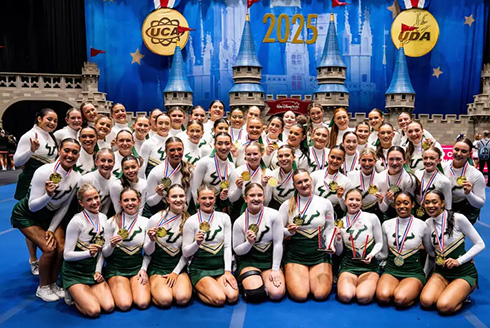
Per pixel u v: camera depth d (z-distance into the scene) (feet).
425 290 19.25
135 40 79.10
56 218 20.52
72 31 81.56
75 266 19.24
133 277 20.26
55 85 80.07
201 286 19.89
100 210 21.50
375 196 22.75
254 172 22.81
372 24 77.97
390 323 17.84
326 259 21.40
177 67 76.64
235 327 17.52
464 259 19.15
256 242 20.81
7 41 87.35
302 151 25.00
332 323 17.87
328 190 22.68
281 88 79.20
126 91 79.77
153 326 17.63
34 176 19.58
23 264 26.00
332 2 77.30
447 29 78.07
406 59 78.89
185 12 78.89
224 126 26.25
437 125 77.61
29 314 18.89
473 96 77.71
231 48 78.84
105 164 20.45
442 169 22.07
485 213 40.86
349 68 78.59
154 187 22.34
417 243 20.02
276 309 19.27
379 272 22.84
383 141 25.62
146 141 26.35
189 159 25.70
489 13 78.38
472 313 18.83
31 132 22.16
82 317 18.56
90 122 27.53
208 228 19.71
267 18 78.43
